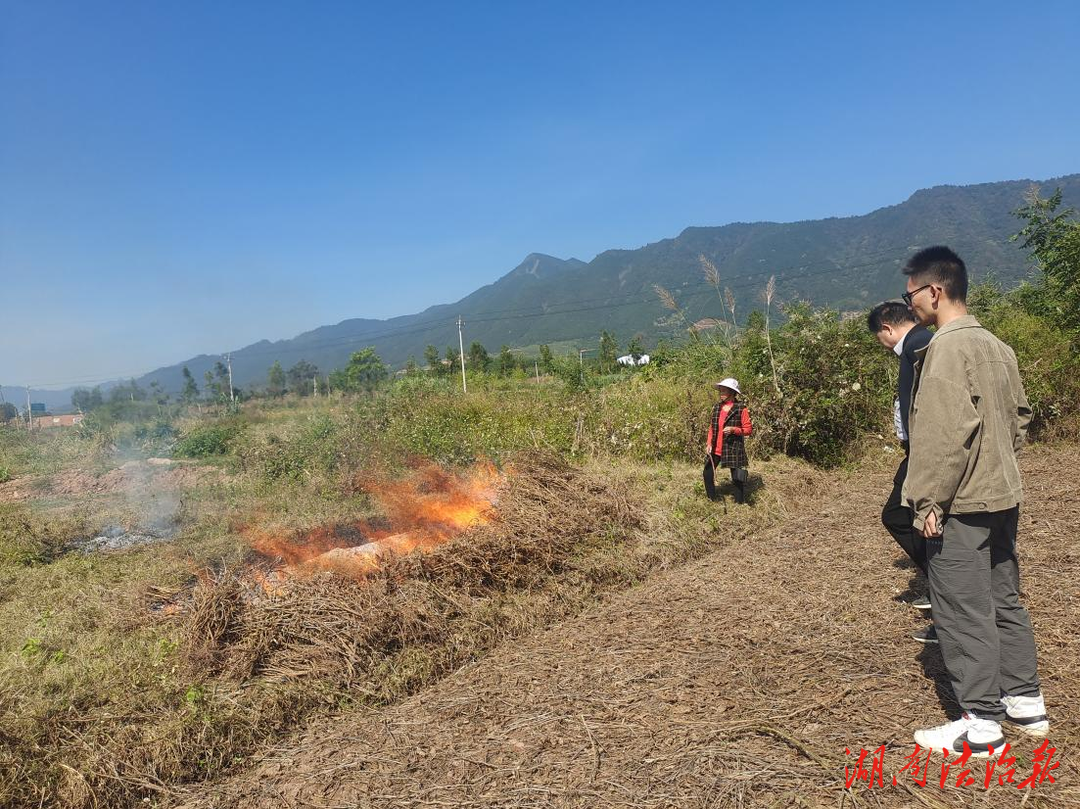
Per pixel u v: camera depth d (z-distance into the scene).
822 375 9.65
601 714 3.15
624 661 3.70
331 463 10.30
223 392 35.69
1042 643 3.32
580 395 12.18
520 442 10.45
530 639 4.38
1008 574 2.69
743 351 11.80
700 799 2.46
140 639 4.62
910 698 3.00
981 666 2.55
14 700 3.71
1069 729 2.64
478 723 3.22
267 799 2.84
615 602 4.86
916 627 3.73
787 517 7.04
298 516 8.06
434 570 5.19
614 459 10.00
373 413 12.63
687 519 6.88
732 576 4.96
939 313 2.75
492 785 2.71
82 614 5.13
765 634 3.84
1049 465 7.42
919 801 2.33
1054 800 2.27
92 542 7.70
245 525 7.81
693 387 11.89
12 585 6.01
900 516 3.77
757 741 2.80
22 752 3.22
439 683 3.89
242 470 11.20
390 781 2.83
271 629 4.18
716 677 3.38
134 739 3.36
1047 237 11.31
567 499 6.62
